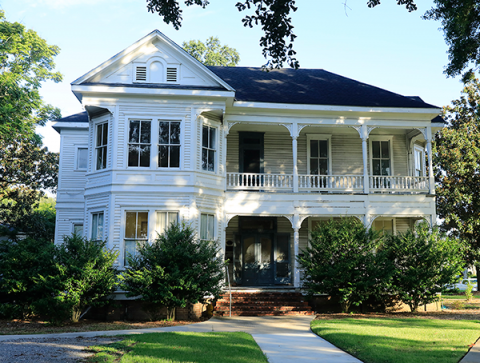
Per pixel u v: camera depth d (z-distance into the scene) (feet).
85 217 58.80
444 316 53.11
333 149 73.15
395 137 74.84
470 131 99.40
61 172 74.33
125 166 56.59
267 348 32.76
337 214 63.41
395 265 56.70
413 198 64.95
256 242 69.87
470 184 97.71
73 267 46.55
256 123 64.03
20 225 104.27
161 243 49.90
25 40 80.23
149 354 29.30
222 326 44.65
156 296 48.19
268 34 44.68
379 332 38.29
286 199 62.90
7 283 48.16
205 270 49.98
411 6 43.52
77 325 46.37
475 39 51.19
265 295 59.00
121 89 56.75
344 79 78.02
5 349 31.45
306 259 56.65
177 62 59.41
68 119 74.95
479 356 28.96
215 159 61.46
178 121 58.44
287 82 74.02
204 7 45.32
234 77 74.64
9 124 69.00
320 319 49.03
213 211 60.13
